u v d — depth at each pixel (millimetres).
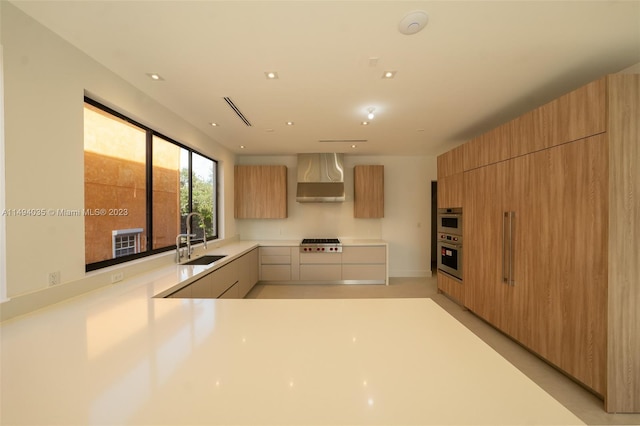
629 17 1453
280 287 4566
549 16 1445
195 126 3326
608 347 1679
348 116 2986
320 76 2092
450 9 1396
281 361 825
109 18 1429
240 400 643
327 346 926
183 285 2018
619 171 1660
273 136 3805
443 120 3143
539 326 2227
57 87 1548
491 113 2908
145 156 2590
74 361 840
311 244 4707
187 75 2053
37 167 1438
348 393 667
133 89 2213
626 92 1649
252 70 1994
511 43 1690
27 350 921
